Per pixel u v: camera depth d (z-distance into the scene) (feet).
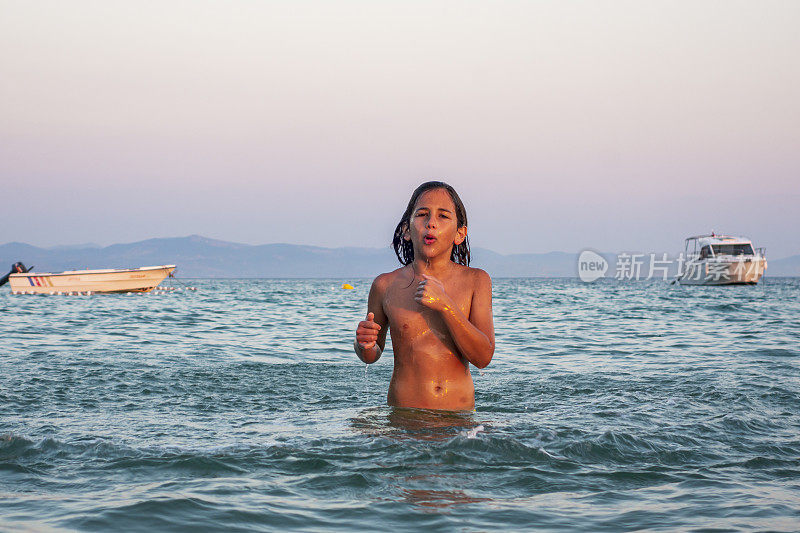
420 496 8.82
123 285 122.01
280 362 28.07
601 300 104.99
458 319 12.64
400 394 14.02
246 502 8.52
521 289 195.31
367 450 10.91
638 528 7.75
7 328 48.16
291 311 75.82
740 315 61.87
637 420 14.25
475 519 7.99
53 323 53.67
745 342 36.11
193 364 26.48
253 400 17.47
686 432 13.02
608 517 8.13
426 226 13.55
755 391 18.62
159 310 75.25
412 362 13.88
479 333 12.93
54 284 118.83
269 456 10.66
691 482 9.73
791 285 252.21
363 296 139.64
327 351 33.83
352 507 8.38
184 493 8.85
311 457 10.53
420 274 13.94
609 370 24.71
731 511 8.39
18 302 91.76
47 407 16.08
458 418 13.16
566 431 12.57
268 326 52.13
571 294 140.97
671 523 7.93
